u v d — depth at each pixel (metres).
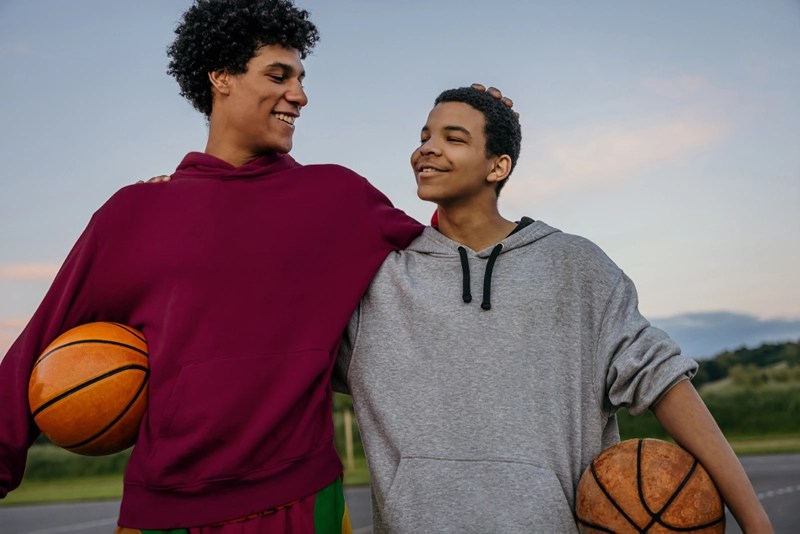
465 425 2.88
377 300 3.07
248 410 2.81
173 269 2.89
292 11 3.13
